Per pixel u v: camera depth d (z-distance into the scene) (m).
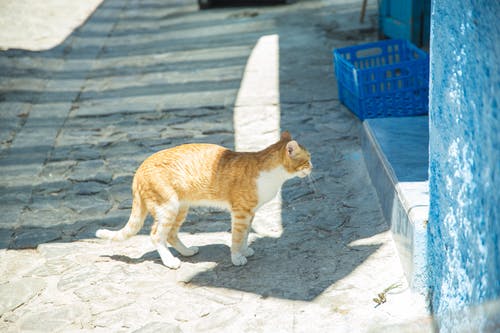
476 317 2.86
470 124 2.88
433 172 3.53
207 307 3.94
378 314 3.74
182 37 11.17
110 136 7.03
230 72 8.88
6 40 10.74
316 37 10.37
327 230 4.81
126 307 4.00
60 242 4.93
